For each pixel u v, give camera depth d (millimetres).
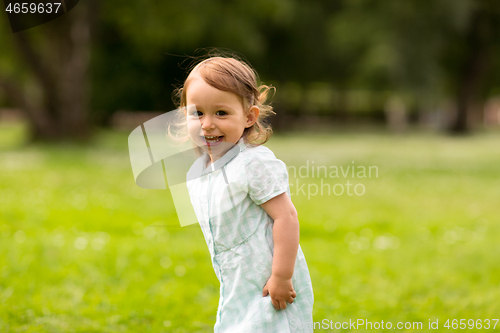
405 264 5367
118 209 7828
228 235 2320
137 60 24109
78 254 5355
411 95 23453
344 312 3955
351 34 24188
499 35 26672
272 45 27719
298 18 26656
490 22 26266
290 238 2254
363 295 4371
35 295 4148
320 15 27094
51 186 9812
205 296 4270
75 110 19531
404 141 25516
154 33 19750
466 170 14000
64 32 19094
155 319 3744
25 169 12141
